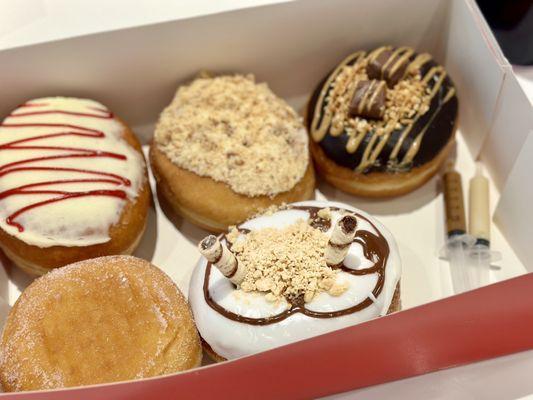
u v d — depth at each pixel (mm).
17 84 298
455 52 319
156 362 231
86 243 261
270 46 313
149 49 297
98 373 228
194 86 304
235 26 297
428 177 307
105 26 284
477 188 306
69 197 262
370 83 287
